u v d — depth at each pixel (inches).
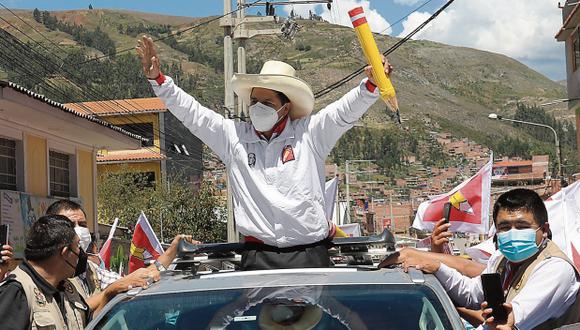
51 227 198.7
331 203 476.7
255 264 192.2
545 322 184.1
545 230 188.2
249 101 204.4
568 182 1421.0
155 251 389.4
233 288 167.3
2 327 188.9
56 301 201.3
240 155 196.4
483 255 356.5
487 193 411.2
